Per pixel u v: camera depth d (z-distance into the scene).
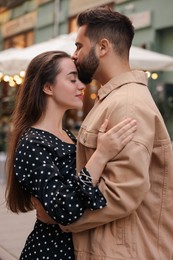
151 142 1.61
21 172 1.71
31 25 14.73
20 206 1.94
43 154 1.71
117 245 1.62
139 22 10.27
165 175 1.70
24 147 1.72
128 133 1.58
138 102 1.65
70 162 1.81
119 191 1.54
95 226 1.62
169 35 9.84
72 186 1.58
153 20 10.01
